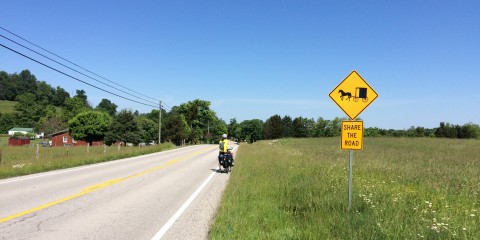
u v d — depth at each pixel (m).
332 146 48.06
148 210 9.23
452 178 14.05
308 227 6.77
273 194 10.62
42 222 7.75
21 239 6.49
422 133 109.94
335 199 8.85
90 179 15.16
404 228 6.45
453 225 6.66
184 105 124.12
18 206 9.36
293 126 129.38
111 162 24.78
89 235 6.86
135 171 18.73
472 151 37.84
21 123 158.75
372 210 7.89
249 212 8.39
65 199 10.46
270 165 19.31
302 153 30.50
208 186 13.68
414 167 18.31
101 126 95.62
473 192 10.81
